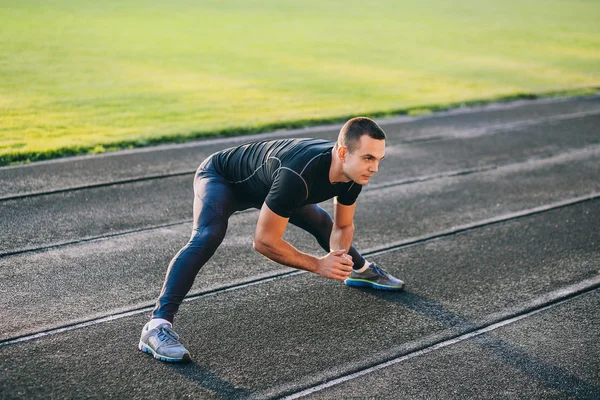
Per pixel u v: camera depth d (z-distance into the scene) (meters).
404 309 4.57
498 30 23.47
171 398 3.47
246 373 3.73
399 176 7.67
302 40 18.92
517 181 7.73
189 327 4.19
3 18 19.27
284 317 4.38
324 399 3.54
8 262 4.97
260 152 3.91
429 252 5.59
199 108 10.48
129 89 11.66
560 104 12.29
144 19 21.31
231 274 4.97
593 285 5.08
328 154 3.66
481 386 3.73
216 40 18.00
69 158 7.60
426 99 12.04
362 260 4.78
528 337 4.29
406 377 3.78
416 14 27.30
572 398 3.66
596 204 7.06
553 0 36.53
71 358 3.78
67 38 16.70
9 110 9.66
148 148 8.20
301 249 5.58
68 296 4.51
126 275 4.89
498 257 5.55
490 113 11.29
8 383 3.51
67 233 5.58
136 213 6.12
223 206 3.95
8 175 6.89
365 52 17.45
